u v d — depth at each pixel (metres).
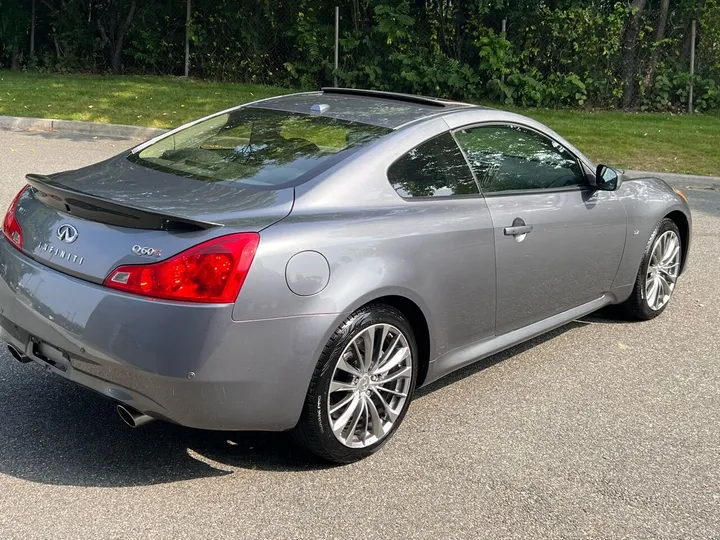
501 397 4.48
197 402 3.15
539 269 4.52
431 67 16.94
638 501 3.49
